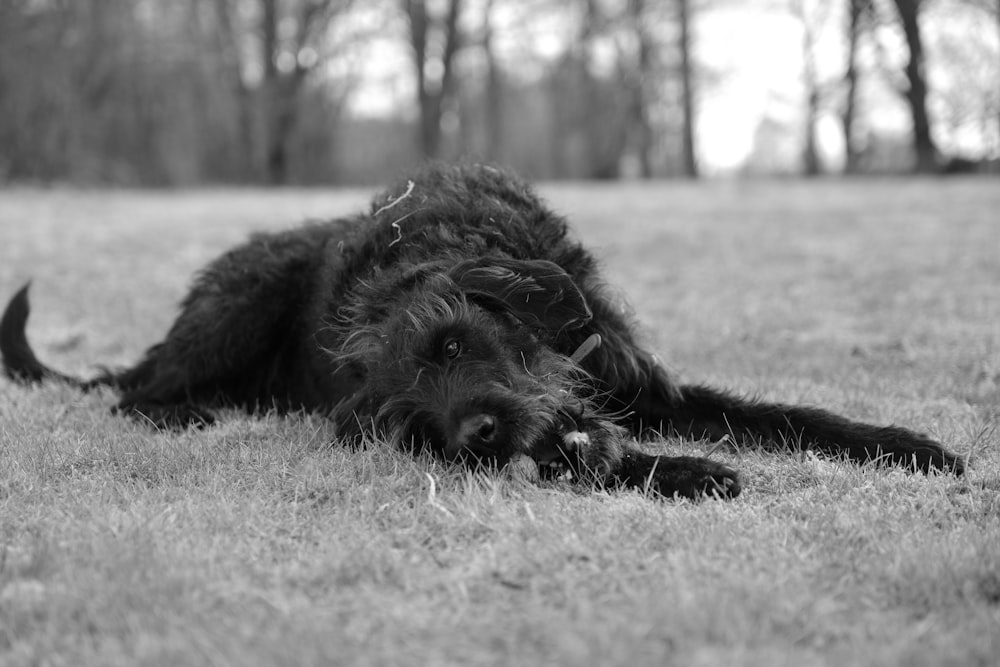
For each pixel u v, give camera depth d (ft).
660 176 74.13
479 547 5.49
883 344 9.55
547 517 5.68
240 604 5.02
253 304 7.82
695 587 5.08
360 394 6.62
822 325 10.66
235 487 6.13
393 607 5.03
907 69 47.19
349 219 8.13
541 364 6.48
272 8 53.31
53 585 5.16
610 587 5.11
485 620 4.92
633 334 7.25
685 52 60.95
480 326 6.35
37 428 7.19
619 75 63.21
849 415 7.40
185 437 7.08
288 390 8.00
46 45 42.65
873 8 49.32
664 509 5.82
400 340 6.40
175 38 51.11
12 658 4.74
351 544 5.48
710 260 15.88
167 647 4.72
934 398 7.78
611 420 6.93
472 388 6.21
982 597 5.04
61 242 18.22
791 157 69.26
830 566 5.27
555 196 31.09
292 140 57.36
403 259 6.79
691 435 7.06
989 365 8.57
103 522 5.65
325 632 4.80
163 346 8.12
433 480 6.06
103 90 47.42
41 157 43.52
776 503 5.98
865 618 4.92
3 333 8.52
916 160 47.80
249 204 28.12
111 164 48.42
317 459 6.47
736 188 35.24
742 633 4.76
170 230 20.52
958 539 5.40
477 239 6.79
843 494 6.06
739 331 10.24
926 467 6.43
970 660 4.63
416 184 7.40
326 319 7.21
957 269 13.53
